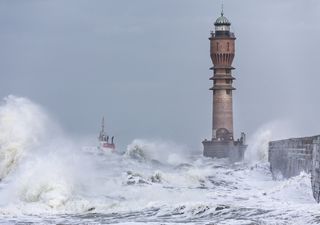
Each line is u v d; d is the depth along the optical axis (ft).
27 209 319.06
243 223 274.16
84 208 322.75
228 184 435.94
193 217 293.43
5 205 324.60
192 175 441.68
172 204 322.34
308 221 272.10
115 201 337.31
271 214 288.92
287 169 441.27
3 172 428.56
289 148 437.17
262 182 456.04
